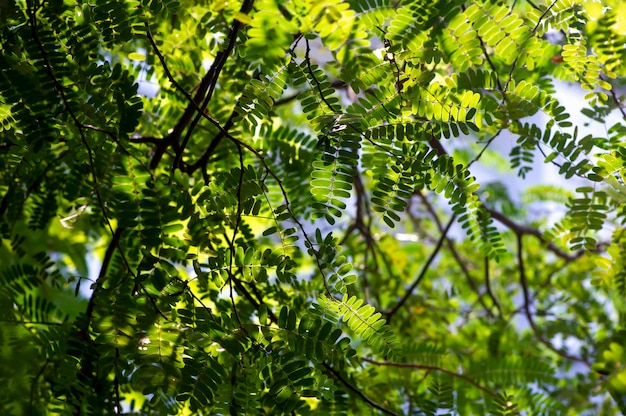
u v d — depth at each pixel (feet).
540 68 6.29
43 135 5.70
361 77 5.59
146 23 5.82
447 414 6.81
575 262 9.09
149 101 6.74
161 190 5.45
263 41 5.08
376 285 8.26
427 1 5.60
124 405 6.64
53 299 7.47
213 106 6.70
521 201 10.79
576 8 5.81
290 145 6.75
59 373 5.65
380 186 5.66
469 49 5.65
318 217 5.57
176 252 5.49
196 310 5.48
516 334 9.08
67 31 5.87
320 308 5.65
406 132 5.53
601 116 6.13
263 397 5.58
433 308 8.69
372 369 6.98
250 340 5.52
